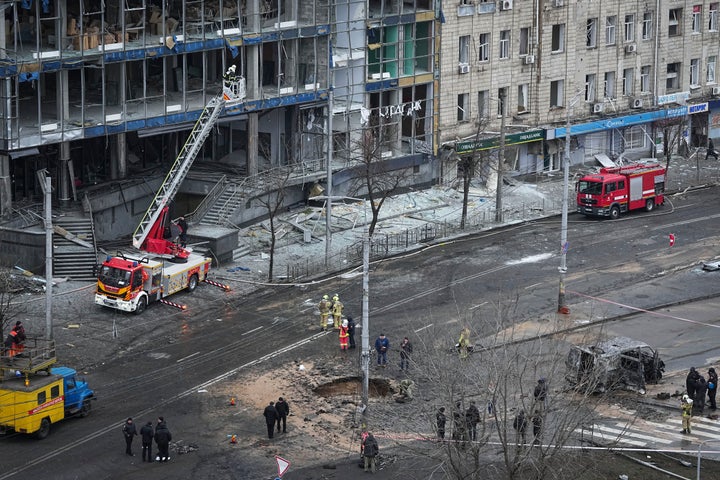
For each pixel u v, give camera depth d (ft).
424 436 219.61
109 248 328.49
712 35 481.46
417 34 400.88
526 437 223.30
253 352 272.10
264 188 358.23
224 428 234.17
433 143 403.95
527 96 431.43
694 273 332.19
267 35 359.66
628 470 216.33
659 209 396.98
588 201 383.24
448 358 242.78
